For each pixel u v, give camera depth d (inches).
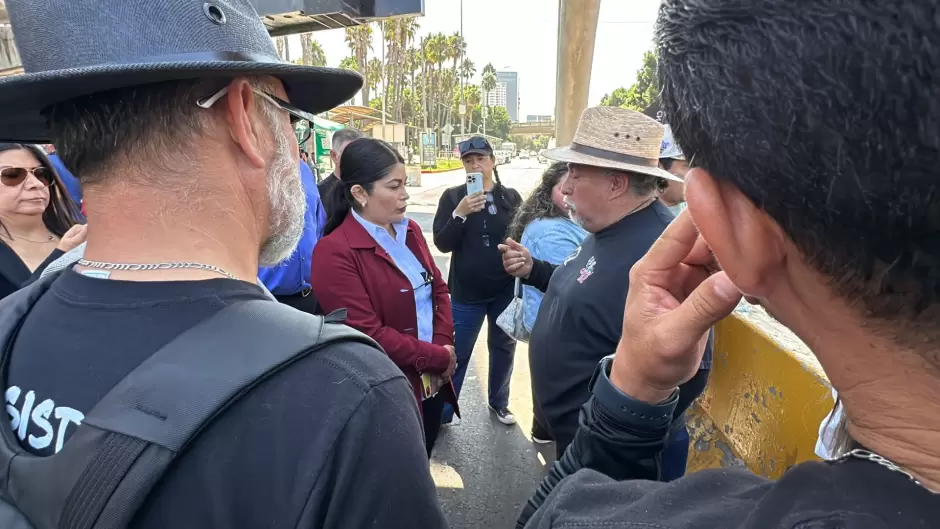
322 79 38.4
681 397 66.7
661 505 22.9
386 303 104.0
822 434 29.5
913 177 14.2
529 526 28.6
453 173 1712.6
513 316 131.7
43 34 28.7
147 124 29.5
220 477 25.1
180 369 25.6
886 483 17.3
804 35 14.9
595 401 38.0
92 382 26.9
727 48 16.8
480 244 159.2
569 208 92.8
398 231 113.8
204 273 30.5
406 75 2613.2
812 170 15.3
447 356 108.0
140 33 28.4
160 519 24.5
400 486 28.4
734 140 16.6
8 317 32.1
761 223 18.4
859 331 17.8
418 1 177.9
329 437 26.4
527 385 190.5
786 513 18.2
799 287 18.6
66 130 30.3
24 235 100.8
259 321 28.4
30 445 27.3
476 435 156.9
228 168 32.5
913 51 13.5
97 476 23.3
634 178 84.0
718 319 31.3
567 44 199.8
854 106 14.3
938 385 17.0
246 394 26.0
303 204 40.0
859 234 15.5
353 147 105.5
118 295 29.0
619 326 77.2
